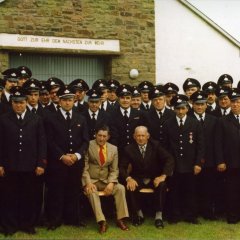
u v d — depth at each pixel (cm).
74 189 789
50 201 783
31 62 1254
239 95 841
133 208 799
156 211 802
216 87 975
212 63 1455
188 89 988
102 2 1281
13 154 742
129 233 761
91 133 853
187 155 830
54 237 731
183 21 1421
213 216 853
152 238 737
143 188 820
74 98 844
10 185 746
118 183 805
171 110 880
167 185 835
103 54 1285
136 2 1315
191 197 833
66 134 785
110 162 814
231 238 743
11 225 749
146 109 936
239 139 834
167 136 844
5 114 759
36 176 775
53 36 1234
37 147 759
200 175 856
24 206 760
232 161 832
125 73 1305
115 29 1295
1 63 1188
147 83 991
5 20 1189
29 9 1211
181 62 1420
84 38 1263
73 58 1297
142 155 831
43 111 818
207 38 1448
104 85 971
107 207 830
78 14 1258
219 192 874
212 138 853
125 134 867
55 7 1236
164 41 1403
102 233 756
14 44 1195
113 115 877
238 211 838
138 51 1318
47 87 872
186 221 832
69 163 768
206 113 875
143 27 1322
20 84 895
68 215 793
